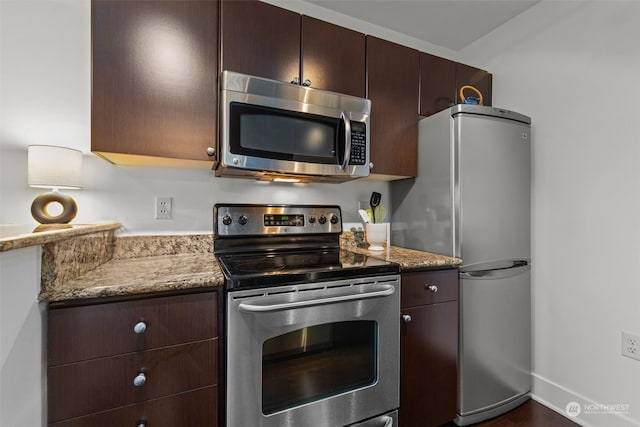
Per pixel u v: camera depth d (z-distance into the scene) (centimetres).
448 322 148
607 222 151
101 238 125
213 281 101
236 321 102
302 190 184
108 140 113
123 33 115
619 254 147
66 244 94
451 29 214
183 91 124
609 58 151
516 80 196
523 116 175
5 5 125
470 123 159
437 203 169
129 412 92
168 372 97
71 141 134
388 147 172
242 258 145
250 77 129
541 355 178
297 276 111
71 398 87
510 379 168
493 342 162
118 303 91
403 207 196
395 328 130
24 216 127
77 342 87
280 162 136
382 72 170
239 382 102
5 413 69
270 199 175
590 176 158
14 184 126
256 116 132
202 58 127
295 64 146
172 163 137
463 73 199
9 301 70
